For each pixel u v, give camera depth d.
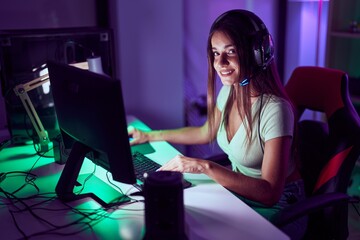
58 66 1.49
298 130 1.74
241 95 1.64
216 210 1.37
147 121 2.68
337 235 1.55
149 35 2.53
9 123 2.03
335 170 1.56
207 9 2.81
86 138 1.43
